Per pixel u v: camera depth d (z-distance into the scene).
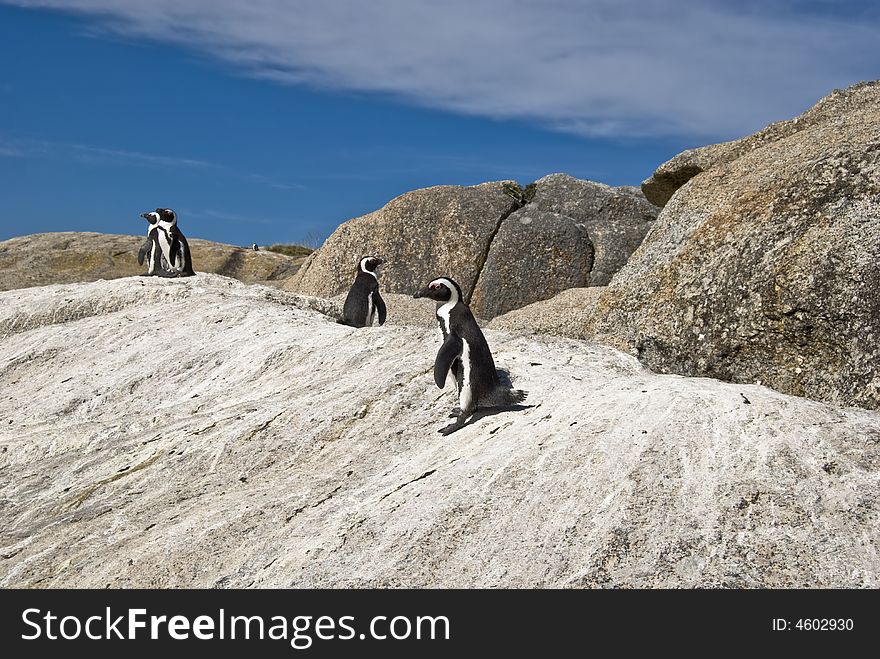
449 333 7.22
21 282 25.67
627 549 5.20
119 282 14.81
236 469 7.74
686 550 5.14
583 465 5.96
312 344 10.27
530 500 5.78
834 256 9.48
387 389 8.34
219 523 6.55
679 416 6.21
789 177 10.78
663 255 12.16
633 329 11.75
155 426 9.13
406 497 6.21
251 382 9.94
